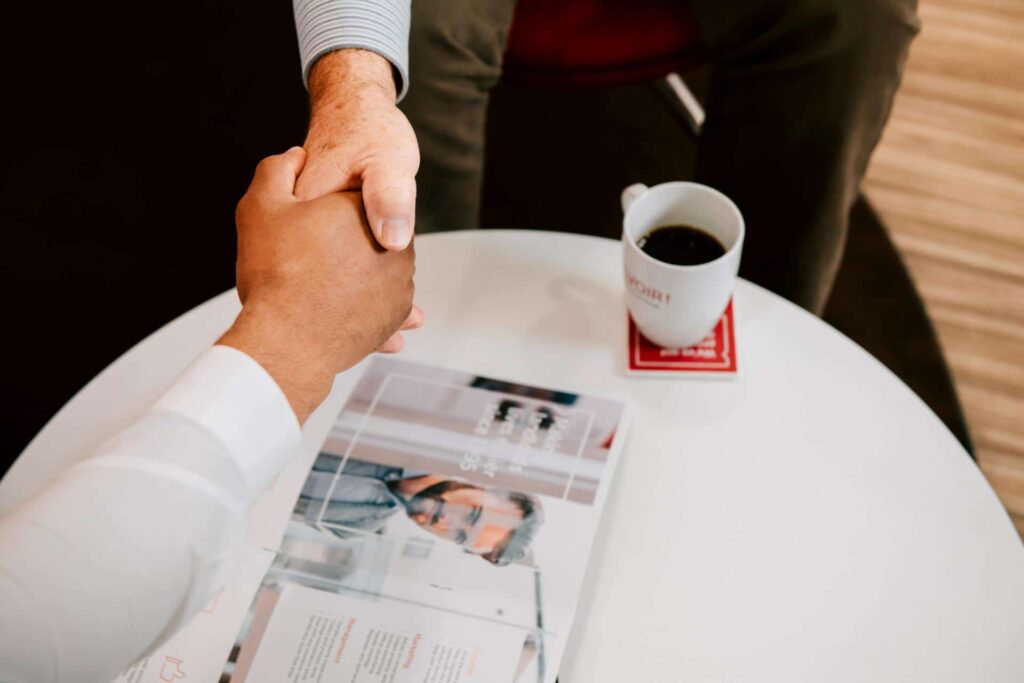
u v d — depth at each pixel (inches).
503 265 36.4
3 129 67.8
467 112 43.3
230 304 35.3
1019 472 51.8
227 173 64.6
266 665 26.6
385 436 31.3
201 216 62.9
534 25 43.9
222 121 66.9
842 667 26.8
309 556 28.6
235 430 21.6
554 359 33.6
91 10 73.3
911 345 56.4
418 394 32.4
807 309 50.5
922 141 65.3
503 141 65.3
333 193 26.4
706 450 31.2
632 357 33.4
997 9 71.9
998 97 67.2
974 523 29.4
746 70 44.1
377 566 28.4
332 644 26.9
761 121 44.9
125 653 20.7
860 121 43.6
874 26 40.8
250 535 29.0
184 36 71.2
